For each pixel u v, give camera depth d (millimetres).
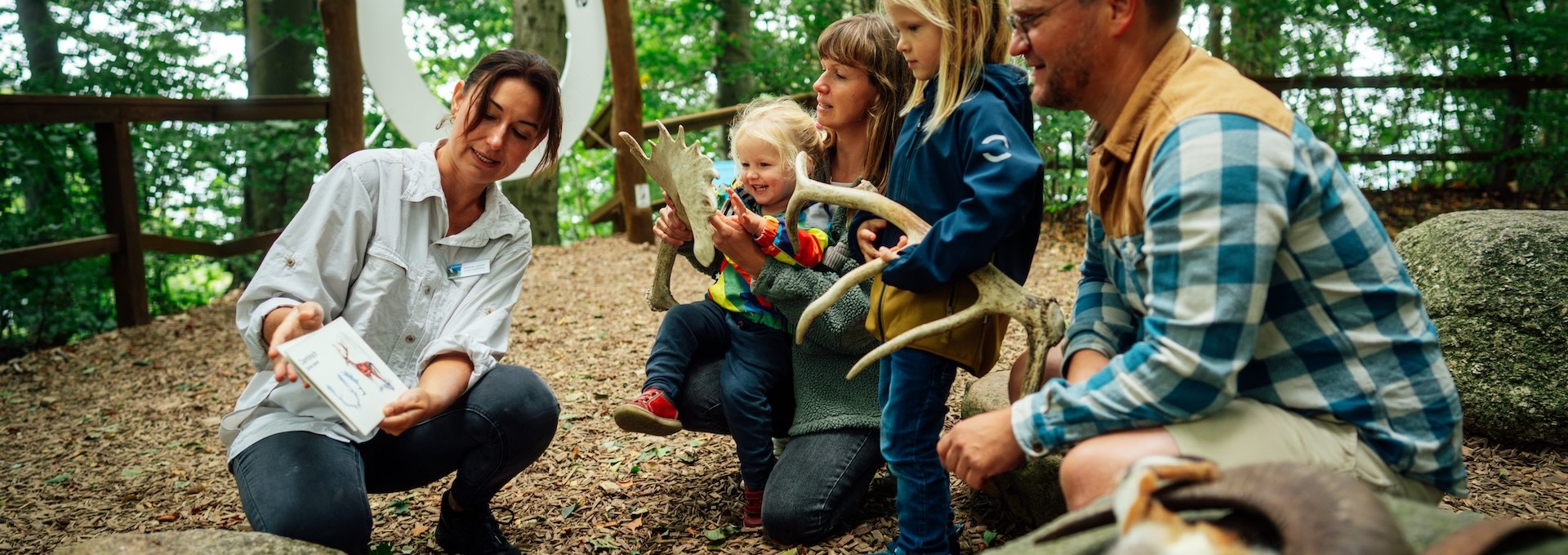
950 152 2242
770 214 2822
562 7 10289
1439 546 1173
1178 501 1344
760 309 2906
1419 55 7652
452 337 2545
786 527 2711
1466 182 8297
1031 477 2598
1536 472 3008
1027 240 2322
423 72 13195
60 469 4121
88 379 5488
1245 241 1538
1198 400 1595
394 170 2605
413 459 2596
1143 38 1755
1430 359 1671
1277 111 1616
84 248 6238
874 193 2246
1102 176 1886
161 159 9773
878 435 2809
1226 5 7570
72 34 9664
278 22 10375
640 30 14125
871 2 9125
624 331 5527
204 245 7238
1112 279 1943
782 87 10570
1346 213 1639
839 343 2756
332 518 2312
